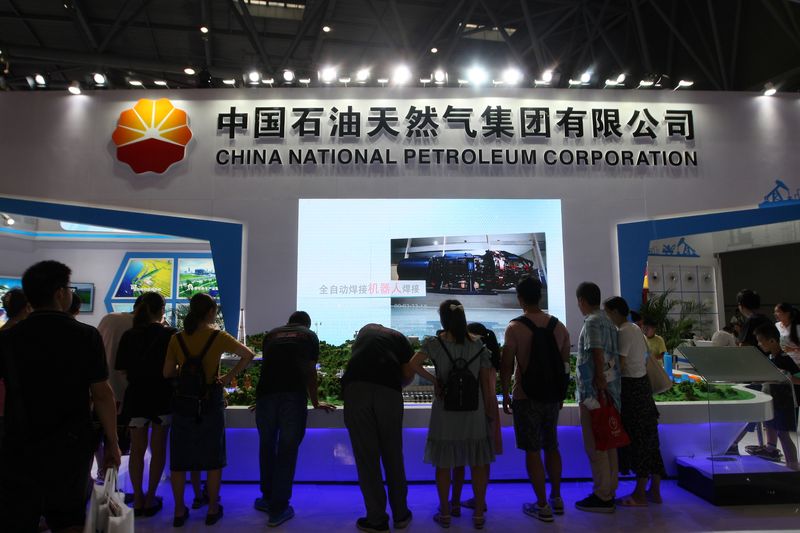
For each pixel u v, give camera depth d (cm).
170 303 1009
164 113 610
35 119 607
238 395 414
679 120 627
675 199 617
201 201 603
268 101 615
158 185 604
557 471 330
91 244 1002
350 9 973
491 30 1079
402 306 603
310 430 396
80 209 600
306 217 605
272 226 604
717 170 623
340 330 600
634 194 615
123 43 1063
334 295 601
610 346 335
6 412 201
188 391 307
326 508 344
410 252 604
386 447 308
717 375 353
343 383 318
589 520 321
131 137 607
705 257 923
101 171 604
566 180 614
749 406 351
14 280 923
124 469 423
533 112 619
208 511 319
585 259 607
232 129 611
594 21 987
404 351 325
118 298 1000
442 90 618
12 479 196
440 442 311
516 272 605
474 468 314
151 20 989
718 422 351
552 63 1094
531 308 341
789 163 627
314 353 349
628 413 344
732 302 956
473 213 609
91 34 984
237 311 596
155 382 329
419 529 309
